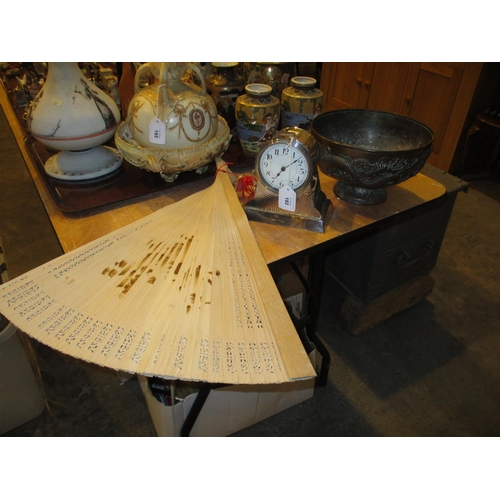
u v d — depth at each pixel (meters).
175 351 0.62
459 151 2.56
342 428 1.41
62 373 1.58
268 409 1.37
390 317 1.82
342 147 0.96
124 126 1.20
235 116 1.34
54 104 1.08
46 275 0.78
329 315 1.84
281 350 0.63
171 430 1.18
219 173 1.07
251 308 0.70
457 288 1.96
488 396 1.51
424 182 1.21
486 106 2.40
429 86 2.46
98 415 1.45
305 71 2.93
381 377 1.58
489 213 2.45
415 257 1.67
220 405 1.21
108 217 1.06
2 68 1.99
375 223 1.04
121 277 0.77
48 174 1.19
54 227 1.03
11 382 1.31
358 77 2.82
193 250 0.84
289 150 0.94
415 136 1.15
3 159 2.97
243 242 0.87
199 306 0.70
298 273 1.33
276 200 1.00
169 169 1.08
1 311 0.71
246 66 1.47
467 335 1.74
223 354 0.62
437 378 1.57
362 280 1.65
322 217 0.99
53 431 1.40
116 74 1.78
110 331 0.66
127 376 1.53
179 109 1.02
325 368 1.48
